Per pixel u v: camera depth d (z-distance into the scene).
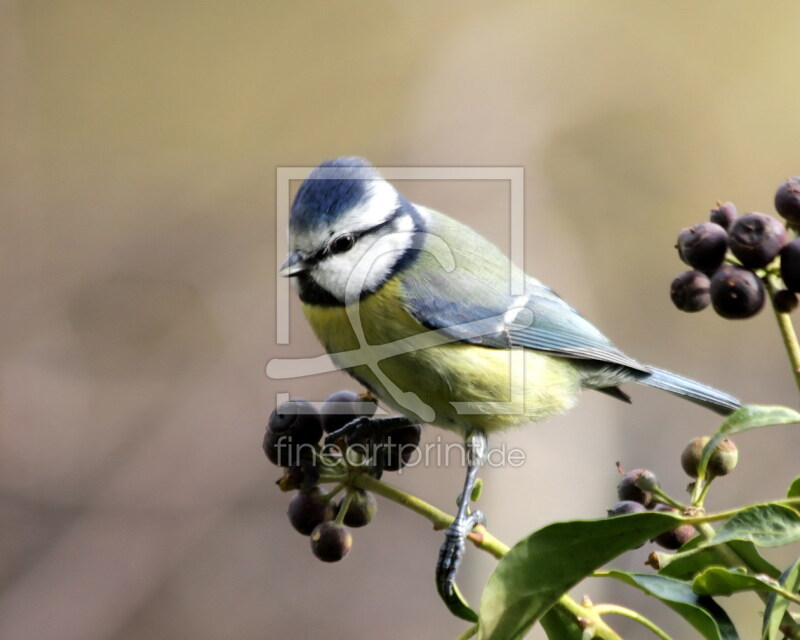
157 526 11.89
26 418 12.38
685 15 15.37
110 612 11.33
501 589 3.45
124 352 12.94
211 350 13.01
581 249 14.19
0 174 14.31
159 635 11.33
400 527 11.84
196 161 14.76
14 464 12.15
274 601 11.48
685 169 14.90
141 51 14.92
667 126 15.09
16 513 11.85
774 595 3.36
